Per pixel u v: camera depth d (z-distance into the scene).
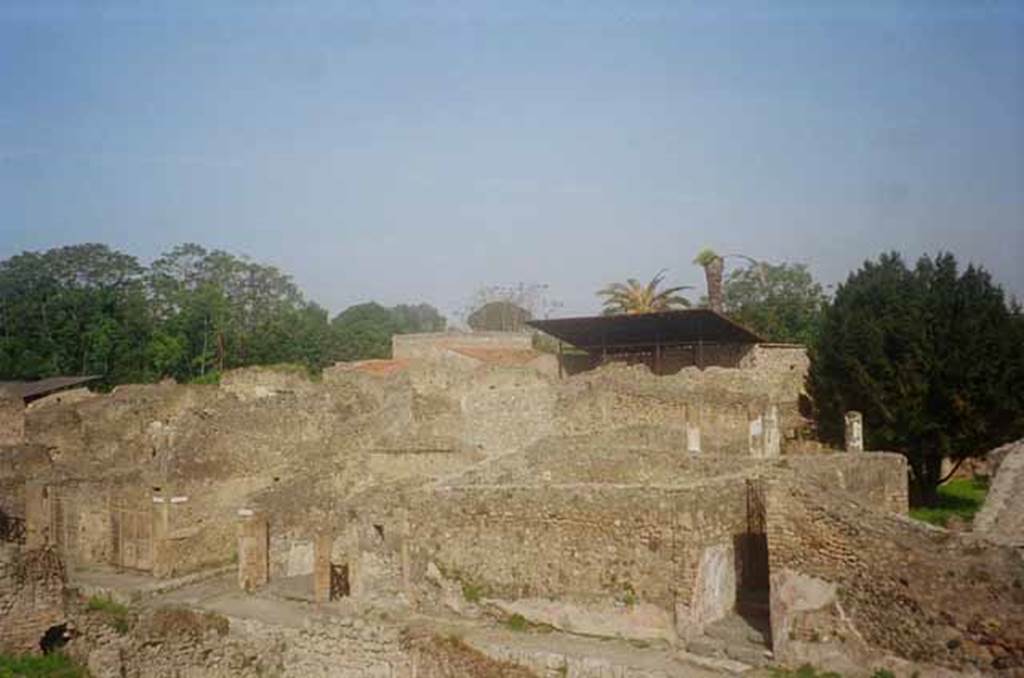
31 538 32.25
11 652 21.12
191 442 30.73
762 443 30.20
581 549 20.16
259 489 31.17
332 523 26.45
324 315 106.94
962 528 20.67
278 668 20.42
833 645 16.42
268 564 27.14
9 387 59.56
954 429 30.78
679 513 18.98
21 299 87.50
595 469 26.12
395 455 30.42
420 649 18.94
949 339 30.88
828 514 16.70
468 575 21.62
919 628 15.51
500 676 18.12
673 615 18.88
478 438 33.62
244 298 103.75
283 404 33.56
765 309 71.38
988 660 14.75
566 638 19.66
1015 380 30.39
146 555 29.58
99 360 82.81
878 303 33.47
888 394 31.33
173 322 88.19
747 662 17.27
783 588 17.12
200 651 21.23
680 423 31.91
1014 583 14.61
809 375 35.66
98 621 21.69
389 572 23.53
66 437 39.25
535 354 50.06
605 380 34.28
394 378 36.09
